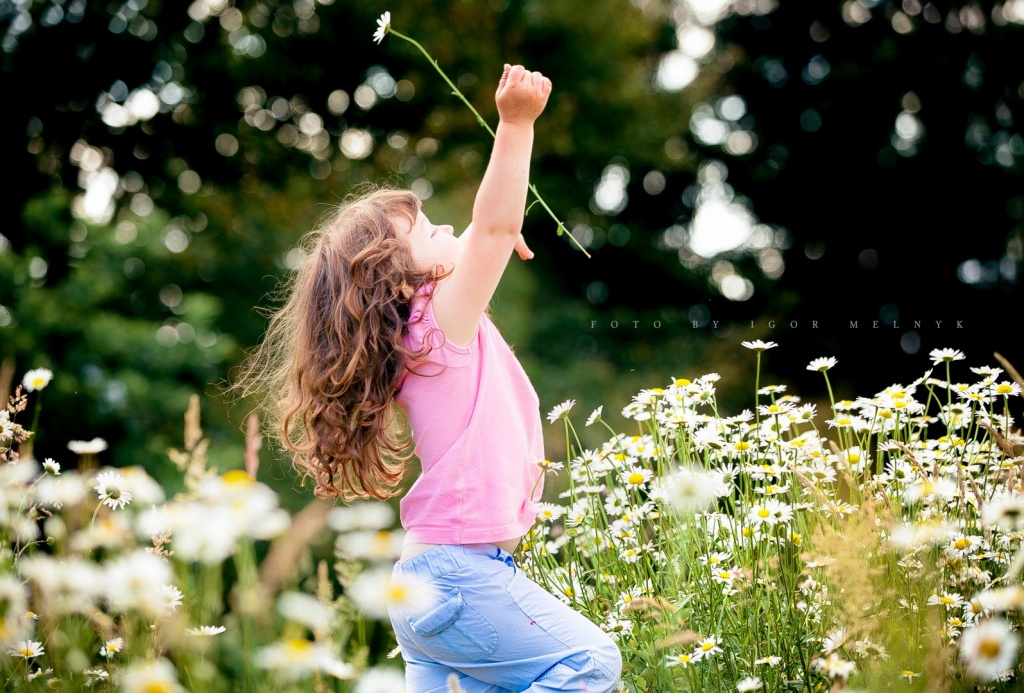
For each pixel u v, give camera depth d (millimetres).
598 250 15039
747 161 15891
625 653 2459
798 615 2316
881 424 2742
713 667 2312
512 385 2465
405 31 12336
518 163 2285
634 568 2660
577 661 2188
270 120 12758
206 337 9656
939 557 2283
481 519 2230
